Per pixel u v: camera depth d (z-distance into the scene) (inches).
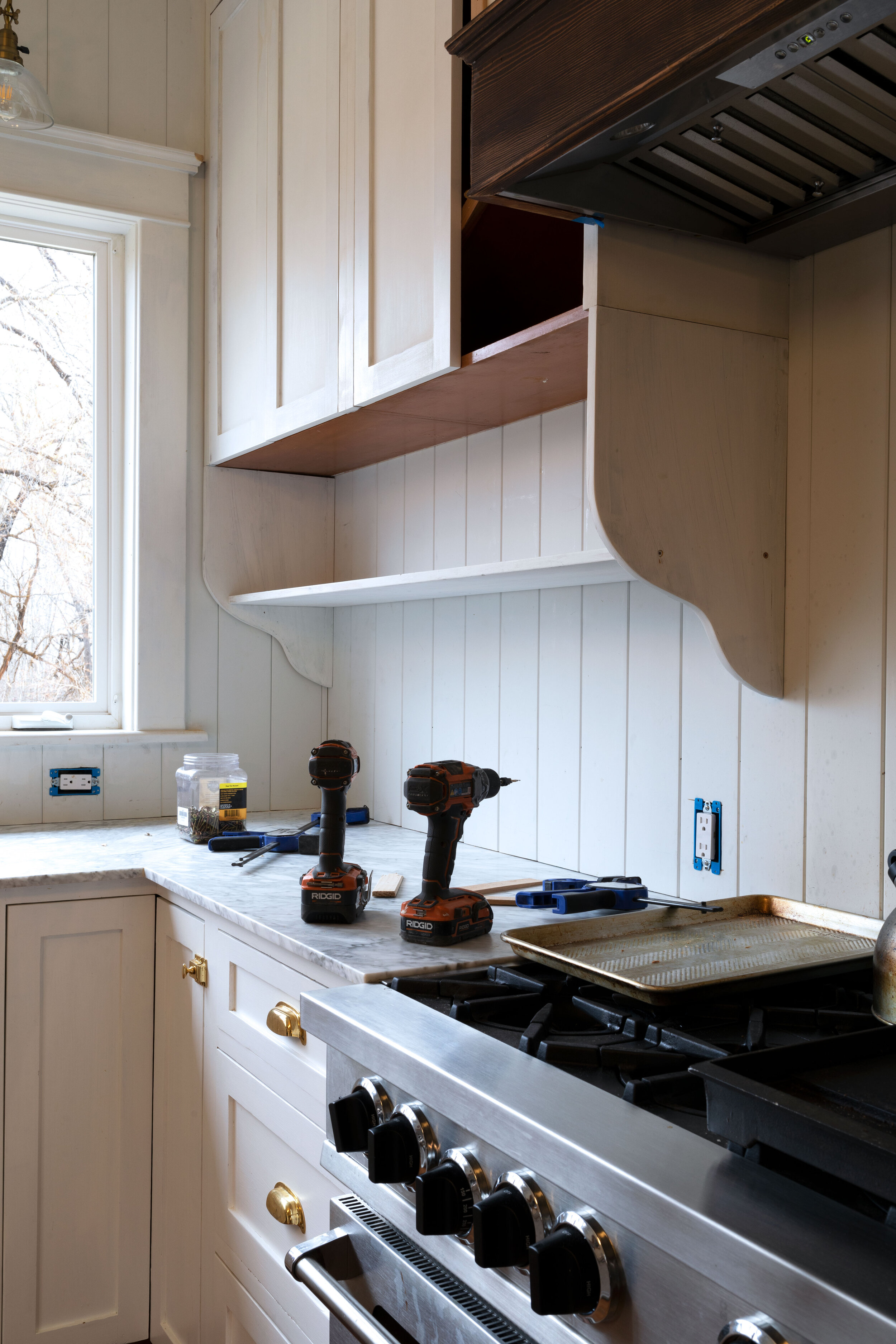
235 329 94.7
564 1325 29.3
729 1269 23.5
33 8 95.3
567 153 41.6
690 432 51.9
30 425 99.3
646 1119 30.1
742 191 47.8
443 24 61.7
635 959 43.9
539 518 74.8
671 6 35.1
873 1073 30.3
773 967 41.9
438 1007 43.2
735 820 58.5
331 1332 42.8
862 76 37.4
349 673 105.2
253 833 87.6
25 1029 72.9
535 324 70.1
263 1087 59.7
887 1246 23.0
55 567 100.7
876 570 50.2
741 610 53.6
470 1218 33.0
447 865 54.3
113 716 102.7
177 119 102.0
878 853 50.0
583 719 71.4
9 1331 72.9
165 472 100.7
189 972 69.1
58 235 100.2
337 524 107.1
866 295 50.9
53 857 79.3
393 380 67.1
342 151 74.0
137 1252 77.4
